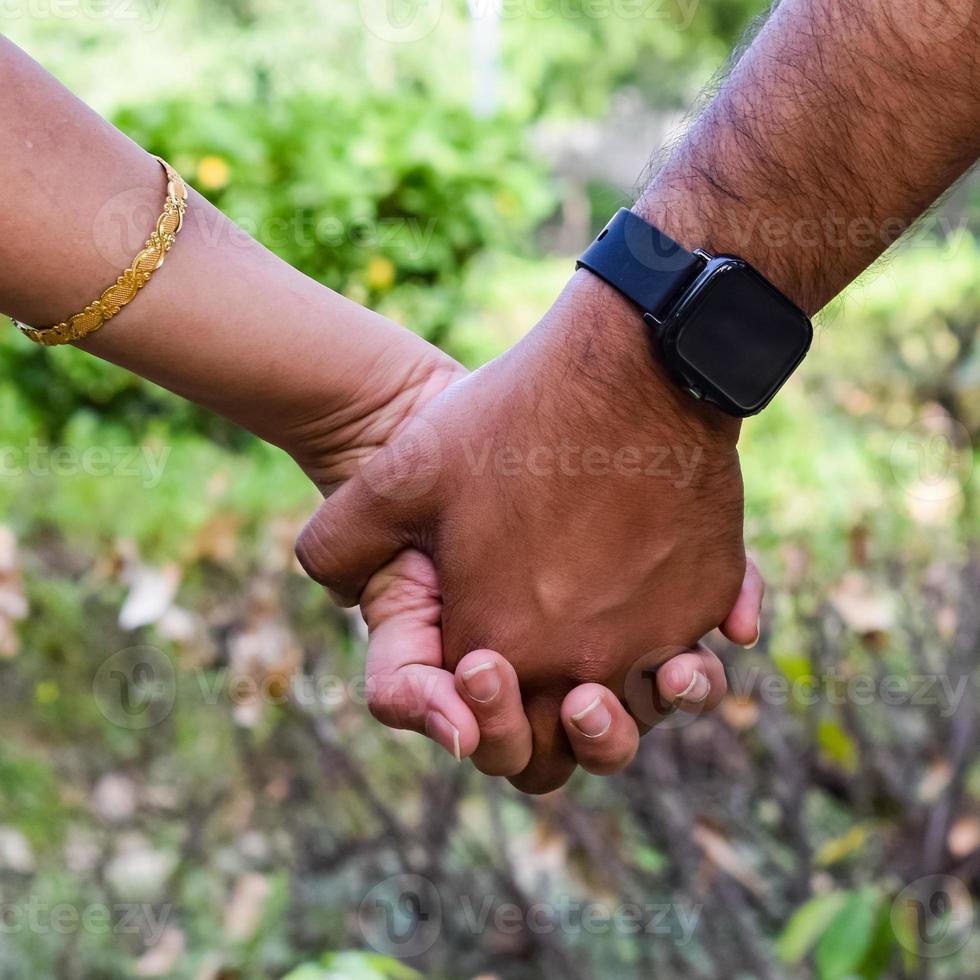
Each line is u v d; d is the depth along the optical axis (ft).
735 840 5.96
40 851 6.63
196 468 8.91
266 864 6.39
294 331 3.56
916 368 10.32
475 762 3.76
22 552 6.77
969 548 6.44
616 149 30.94
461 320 11.45
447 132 11.71
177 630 5.81
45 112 3.08
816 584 5.99
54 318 3.22
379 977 3.22
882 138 3.10
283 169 9.86
